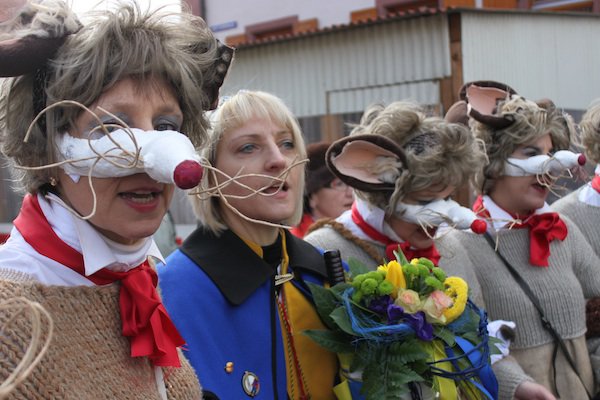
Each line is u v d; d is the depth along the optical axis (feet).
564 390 7.26
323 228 6.41
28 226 3.22
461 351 5.00
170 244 11.14
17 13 3.03
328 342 4.76
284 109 5.14
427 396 4.75
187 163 2.93
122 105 3.16
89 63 3.08
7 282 2.94
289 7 26.48
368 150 6.01
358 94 17.97
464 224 5.86
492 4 22.90
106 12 3.21
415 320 4.72
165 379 3.69
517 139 7.30
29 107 3.21
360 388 4.79
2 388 2.21
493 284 7.39
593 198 8.86
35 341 2.30
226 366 4.49
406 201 6.01
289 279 5.06
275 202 4.94
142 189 3.20
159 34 3.34
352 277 5.28
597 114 8.96
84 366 3.03
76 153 3.09
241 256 4.87
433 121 6.10
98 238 3.26
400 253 5.28
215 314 4.61
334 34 18.21
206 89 3.84
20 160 3.31
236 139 4.89
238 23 28.07
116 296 3.35
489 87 7.73
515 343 7.27
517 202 7.49
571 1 22.98
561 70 18.15
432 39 16.30
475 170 6.11
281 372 4.76
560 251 7.70
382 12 23.95
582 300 7.59
